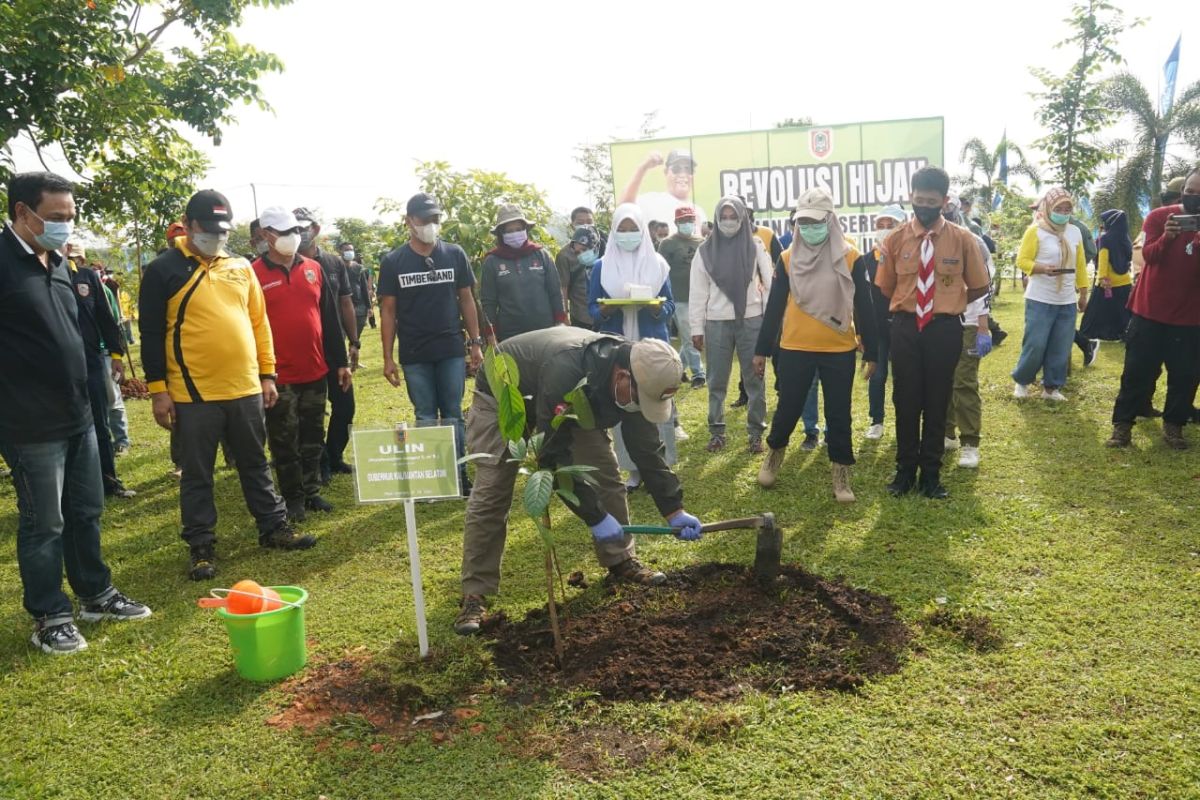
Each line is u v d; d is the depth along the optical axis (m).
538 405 3.87
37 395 4.04
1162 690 3.27
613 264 6.33
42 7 7.74
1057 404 8.12
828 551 4.87
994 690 3.35
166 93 9.89
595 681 3.53
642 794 2.85
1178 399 6.38
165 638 4.23
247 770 3.11
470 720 3.33
